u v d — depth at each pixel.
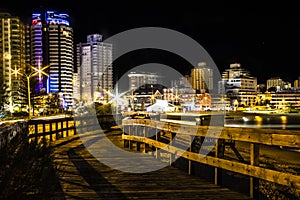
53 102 66.44
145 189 6.75
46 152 4.58
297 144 4.70
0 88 42.06
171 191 6.58
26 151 3.93
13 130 6.04
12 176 3.37
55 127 16.30
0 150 3.58
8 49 103.12
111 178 7.83
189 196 6.21
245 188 6.82
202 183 7.23
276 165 9.45
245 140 5.80
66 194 6.37
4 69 95.62
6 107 56.16
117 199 6.04
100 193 6.46
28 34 126.56
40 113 63.38
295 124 35.34
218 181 7.05
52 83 130.25
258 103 165.50
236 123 37.03
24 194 3.58
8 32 104.00
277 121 39.78
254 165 5.70
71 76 136.50
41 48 128.62
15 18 105.12
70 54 136.38
